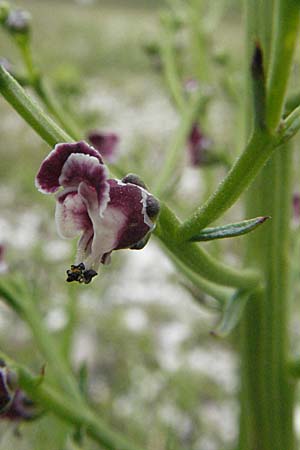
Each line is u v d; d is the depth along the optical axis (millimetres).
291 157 67
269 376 70
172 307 162
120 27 405
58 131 55
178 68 103
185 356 146
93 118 129
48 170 52
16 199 198
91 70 350
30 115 55
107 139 80
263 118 53
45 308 116
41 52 360
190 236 55
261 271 68
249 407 71
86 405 73
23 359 135
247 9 64
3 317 137
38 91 75
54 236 161
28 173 154
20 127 266
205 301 75
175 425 127
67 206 52
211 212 55
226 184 54
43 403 67
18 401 69
